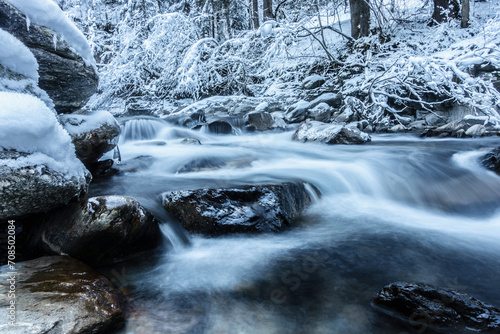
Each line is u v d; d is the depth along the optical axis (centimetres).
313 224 360
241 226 315
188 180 420
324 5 1536
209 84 1373
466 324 182
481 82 797
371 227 348
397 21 1392
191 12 1414
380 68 1139
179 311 208
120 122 843
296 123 1038
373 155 599
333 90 1188
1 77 259
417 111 1003
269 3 1567
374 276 249
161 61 1430
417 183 471
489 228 346
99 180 417
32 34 299
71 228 249
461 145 659
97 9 1761
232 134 932
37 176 230
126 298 218
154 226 285
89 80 377
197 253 290
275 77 1433
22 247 267
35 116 240
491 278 243
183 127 983
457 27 1309
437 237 321
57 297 179
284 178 436
